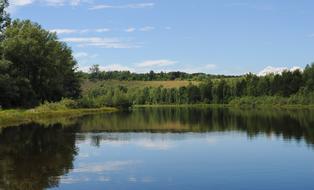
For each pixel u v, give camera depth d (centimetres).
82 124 6612
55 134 4931
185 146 3950
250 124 6575
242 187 2305
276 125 6300
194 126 6284
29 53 9888
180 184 2364
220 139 4525
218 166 2905
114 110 13800
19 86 9438
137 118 8481
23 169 2717
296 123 6656
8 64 8850
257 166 2909
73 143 4106
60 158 3178
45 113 8506
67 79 12762
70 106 11506
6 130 5334
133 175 2592
